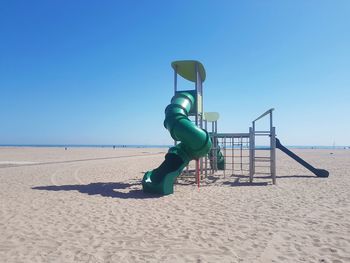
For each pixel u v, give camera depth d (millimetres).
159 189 8602
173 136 9789
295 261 3771
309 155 35125
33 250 4145
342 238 4637
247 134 13320
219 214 6207
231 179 12383
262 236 4746
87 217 5910
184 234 4852
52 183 10688
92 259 3836
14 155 31875
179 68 11797
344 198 7961
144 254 4012
